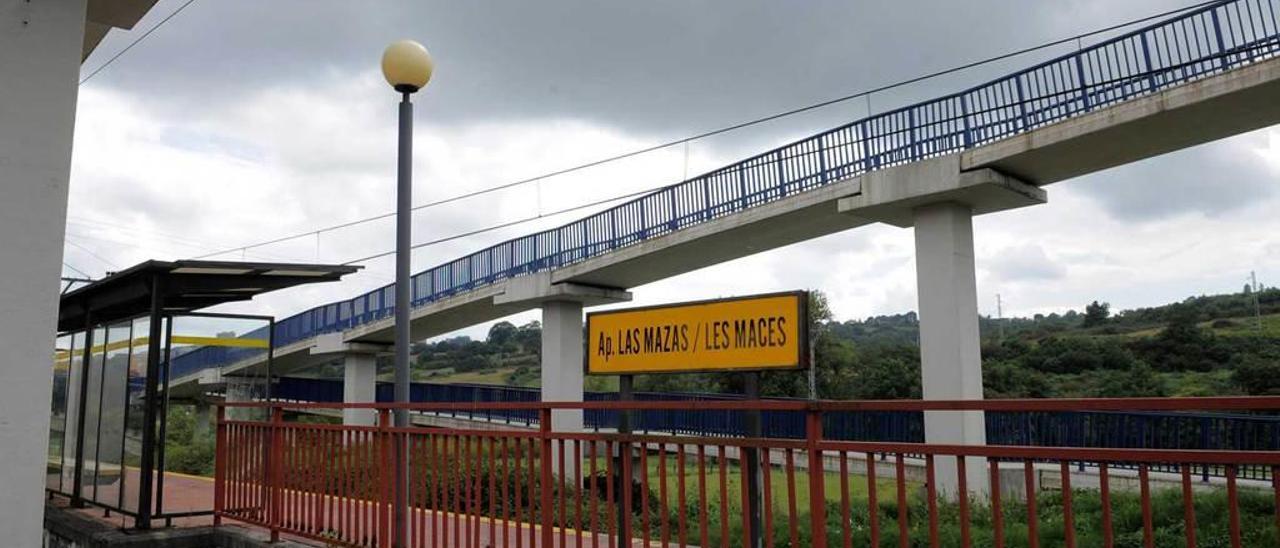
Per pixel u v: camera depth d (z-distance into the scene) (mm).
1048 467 15219
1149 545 3080
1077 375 37469
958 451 3590
